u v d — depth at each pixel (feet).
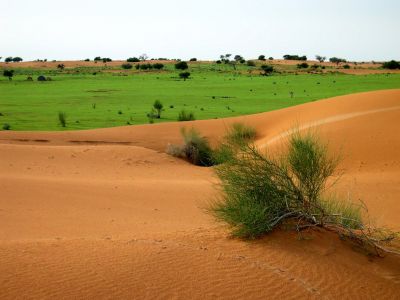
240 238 27.53
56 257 23.16
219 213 29.96
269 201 28.89
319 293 21.68
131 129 142.72
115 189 63.10
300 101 253.24
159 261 22.93
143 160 98.84
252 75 534.37
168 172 89.40
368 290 22.77
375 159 88.07
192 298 19.74
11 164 83.61
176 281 20.98
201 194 61.93
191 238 27.61
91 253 23.98
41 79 442.91
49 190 58.80
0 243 26.37
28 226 40.57
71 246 25.49
